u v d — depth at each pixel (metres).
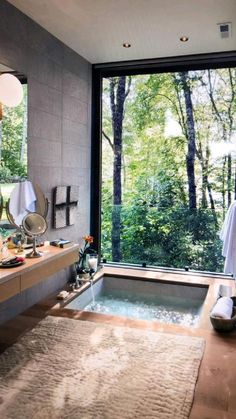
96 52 3.91
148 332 2.72
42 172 3.37
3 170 2.83
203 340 2.58
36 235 2.82
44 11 2.96
